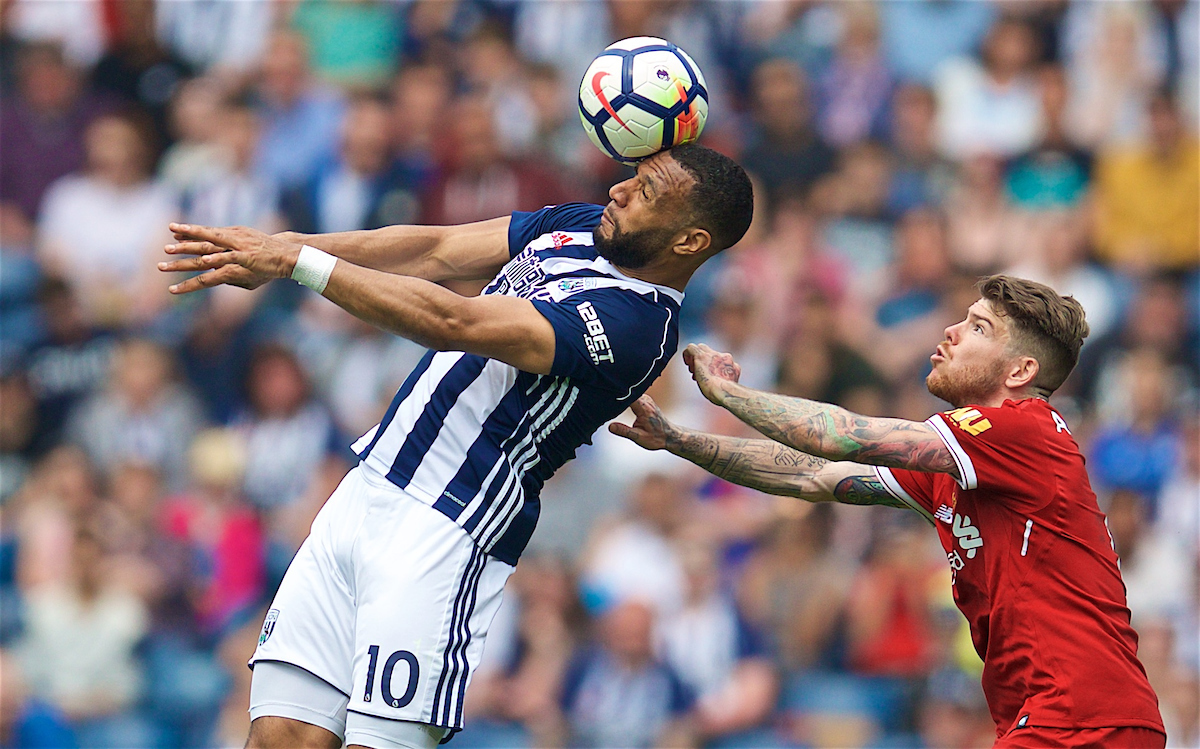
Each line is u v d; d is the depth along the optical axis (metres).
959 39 48.47
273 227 45.22
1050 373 16.58
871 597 36.09
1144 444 40.31
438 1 49.28
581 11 48.69
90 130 46.88
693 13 48.53
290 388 40.66
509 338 15.20
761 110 46.38
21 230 45.59
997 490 15.73
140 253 45.22
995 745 15.72
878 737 34.97
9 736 35.81
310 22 48.84
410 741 15.72
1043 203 45.38
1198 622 37.25
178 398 41.72
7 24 48.56
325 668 16.12
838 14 48.31
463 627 15.95
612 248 15.95
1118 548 37.75
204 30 49.50
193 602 37.84
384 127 45.31
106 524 38.34
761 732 35.41
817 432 15.62
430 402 16.14
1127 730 15.41
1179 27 48.59
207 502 39.41
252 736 16.25
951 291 42.84
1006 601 15.81
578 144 46.31
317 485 39.38
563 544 38.06
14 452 41.69
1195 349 43.62
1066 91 47.50
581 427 16.30
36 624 36.91
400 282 14.98
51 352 42.91
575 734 35.56
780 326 42.09
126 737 36.16
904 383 41.12
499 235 17.14
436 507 15.89
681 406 39.97
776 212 44.84
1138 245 45.41
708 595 36.72
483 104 45.25
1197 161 45.91
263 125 46.88
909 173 45.88
